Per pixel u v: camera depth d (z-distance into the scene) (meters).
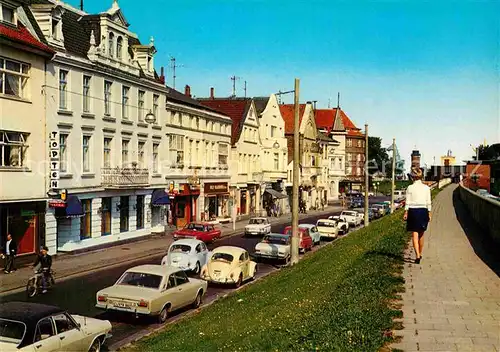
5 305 10.85
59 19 29.47
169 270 16.81
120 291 15.49
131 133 37.41
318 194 86.06
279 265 28.83
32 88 27.16
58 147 28.48
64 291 20.45
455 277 13.43
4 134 25.59
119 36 36.00
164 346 11.52
